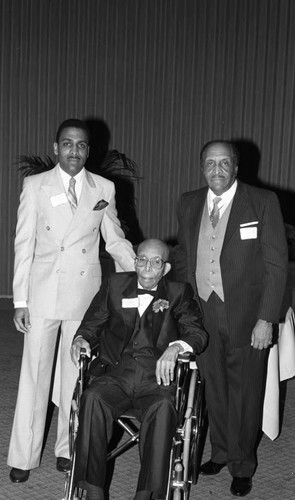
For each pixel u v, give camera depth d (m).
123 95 7.54
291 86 7.53
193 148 7.68
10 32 7.24
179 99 7.60
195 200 3.43
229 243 3.24
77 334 3.22
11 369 5.18
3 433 3.96
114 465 3.61
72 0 7.32
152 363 3.17
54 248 3.35
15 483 3.39
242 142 7.63
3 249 7.55
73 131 3.27
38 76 7.36
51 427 4.12
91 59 7.43
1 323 6.54
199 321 3.20
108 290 3.26
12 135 7.38
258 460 3.72
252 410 3.35
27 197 3.34
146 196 7.72
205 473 3.52
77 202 3.37
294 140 7.61
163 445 2.83
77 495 2.96
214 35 7.51
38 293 3.37
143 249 3.17
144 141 7.64
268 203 3.24
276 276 3.19
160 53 7.52
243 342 3.29
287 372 3.96
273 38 7.47
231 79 7.56
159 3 7.45
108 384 3.09
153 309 3.20
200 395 3.28
